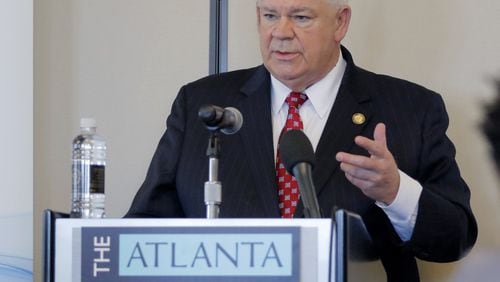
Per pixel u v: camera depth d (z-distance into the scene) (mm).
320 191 6965
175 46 9578
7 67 8773
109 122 9695
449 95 8500
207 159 7254
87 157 6594
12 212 8727
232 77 7816
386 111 7371
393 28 8758
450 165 7328
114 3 9758
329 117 7258
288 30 7070
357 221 4367
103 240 4383
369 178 5641
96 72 9750
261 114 7328
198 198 7160
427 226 6480
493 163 8258
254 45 9281
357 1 8906
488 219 8258
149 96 9602
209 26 9438
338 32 7488
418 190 6469
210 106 4898
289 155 4832
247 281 4254
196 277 4297
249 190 7031
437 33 8578
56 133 9773
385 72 8781
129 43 9703
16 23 8820
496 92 8289
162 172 7375
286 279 4223
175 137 7504
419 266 8375
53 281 4402
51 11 9891
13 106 8758
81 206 6172
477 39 8406
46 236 4418
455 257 6988
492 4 8375
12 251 8719
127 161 9617
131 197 9562
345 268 4059
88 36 9797
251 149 7164
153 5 9664
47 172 9750
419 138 7289
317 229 4211
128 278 4355
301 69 7156
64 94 9805
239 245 4277
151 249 4348
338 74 7566
